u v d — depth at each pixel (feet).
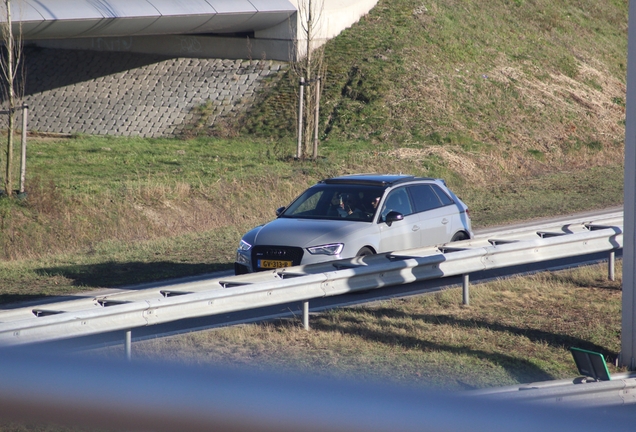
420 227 74.38
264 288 52.21
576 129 213.05
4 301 69.67
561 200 140.67
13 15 157.99
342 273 55.88
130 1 186.60
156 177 135.95
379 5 261.85
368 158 164.96
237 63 223.30
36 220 105.70
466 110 205.98
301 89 160.25
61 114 205.05
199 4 198.80
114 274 81.97
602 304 63.00
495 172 172.65
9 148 113.09
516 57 248.93
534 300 64.90
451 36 245.65
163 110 204.44
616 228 70.85
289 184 138.51
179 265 86.53
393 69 216.54
